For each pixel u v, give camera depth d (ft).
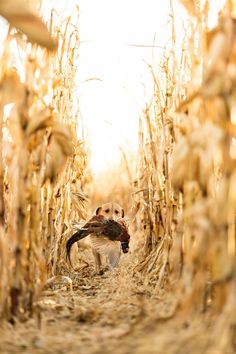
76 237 24.22
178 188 15.31
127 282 21.26
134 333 13.34
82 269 28.02
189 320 13.53
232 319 11.19
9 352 12.64
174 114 19.36
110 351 12.30
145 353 11.63
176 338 12.14
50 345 13.19
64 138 15.29
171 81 21.35
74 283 23.65
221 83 12.07
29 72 15.10
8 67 15.24
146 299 18.30
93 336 13.89
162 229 23.65
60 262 24.84
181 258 17.63
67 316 16.47
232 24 12.33
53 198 22.52
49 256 22.20
